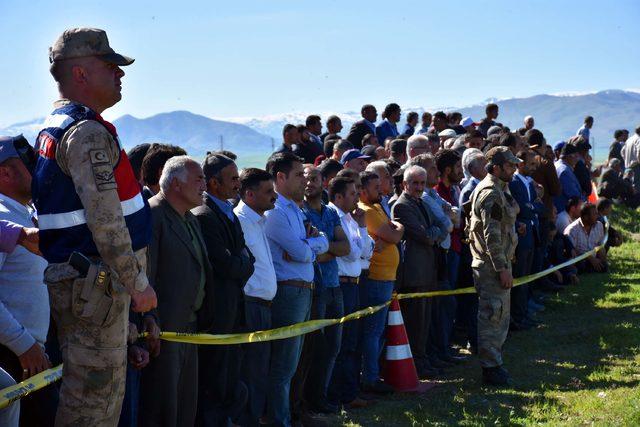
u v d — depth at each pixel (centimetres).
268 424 648
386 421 713
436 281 867
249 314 617
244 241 592
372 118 1501
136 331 446
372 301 789
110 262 350
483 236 813
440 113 1587
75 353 365
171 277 517
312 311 693
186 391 538
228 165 582
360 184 798
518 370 875
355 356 755
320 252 667
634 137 2372
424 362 868
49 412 473
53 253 365
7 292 441
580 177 1533
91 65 370
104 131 357
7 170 453
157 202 523
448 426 691
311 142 1298
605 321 1095
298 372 703
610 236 1508
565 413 718
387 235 782
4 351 442
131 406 496
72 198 359
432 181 898
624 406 718
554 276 1339
